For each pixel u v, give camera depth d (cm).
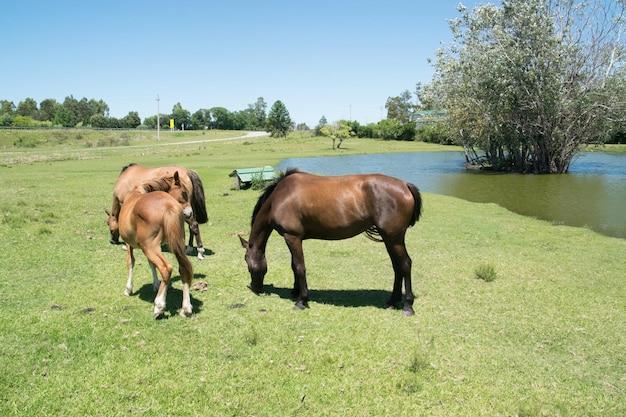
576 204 1900
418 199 637
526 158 3509
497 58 3000
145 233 593
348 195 635
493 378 480
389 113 13300
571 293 744
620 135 5928
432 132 7500
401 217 623
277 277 823
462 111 3481
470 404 435
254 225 702
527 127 3209
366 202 632
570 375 491
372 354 525
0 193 1792
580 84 3014
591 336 587
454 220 1406
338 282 796
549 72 2870
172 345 535
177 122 14800
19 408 407
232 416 409
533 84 2955
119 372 470
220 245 1036
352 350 534
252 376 472
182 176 889
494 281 802
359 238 1142
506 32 3045
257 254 708
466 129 3597
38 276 777
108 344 531
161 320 602
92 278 775
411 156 4969
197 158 4088
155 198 600
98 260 886
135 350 518
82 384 447
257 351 526
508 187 2491
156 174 887
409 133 8350
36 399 420
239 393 442
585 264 924
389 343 554
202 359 503
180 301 677
